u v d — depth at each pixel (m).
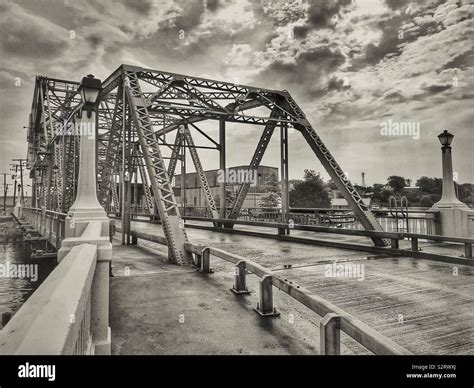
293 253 10.20
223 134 16.94
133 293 5.40
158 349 3.33
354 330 2.55
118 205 33.50
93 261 2.58
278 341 3.56
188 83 12.43
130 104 10.55
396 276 6.78
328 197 36.34
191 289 5.68
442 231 11.16
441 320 4.21
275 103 14.70
